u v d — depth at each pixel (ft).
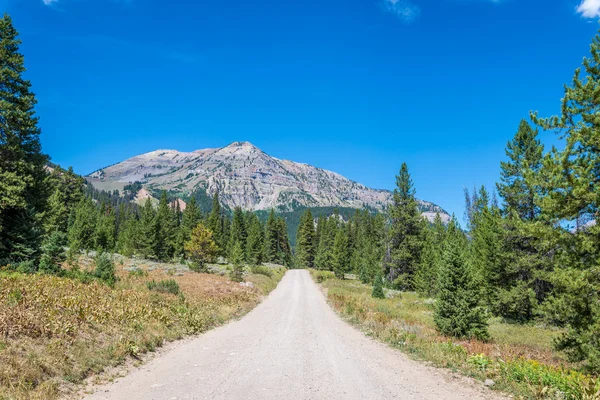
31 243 74.84
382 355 40.32
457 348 41.04
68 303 38.65
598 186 34.76
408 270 159.43
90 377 25.98
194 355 36.17
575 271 36.27
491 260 97.96
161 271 134.92
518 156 92.17
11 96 92.63
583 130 36.06
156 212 251.39
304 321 66.95
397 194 163.63
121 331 37.78
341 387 26.76
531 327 77.25
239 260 136.77
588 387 25.26
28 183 91.04
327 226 363.35
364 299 103.86
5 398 19.39
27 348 25.58
